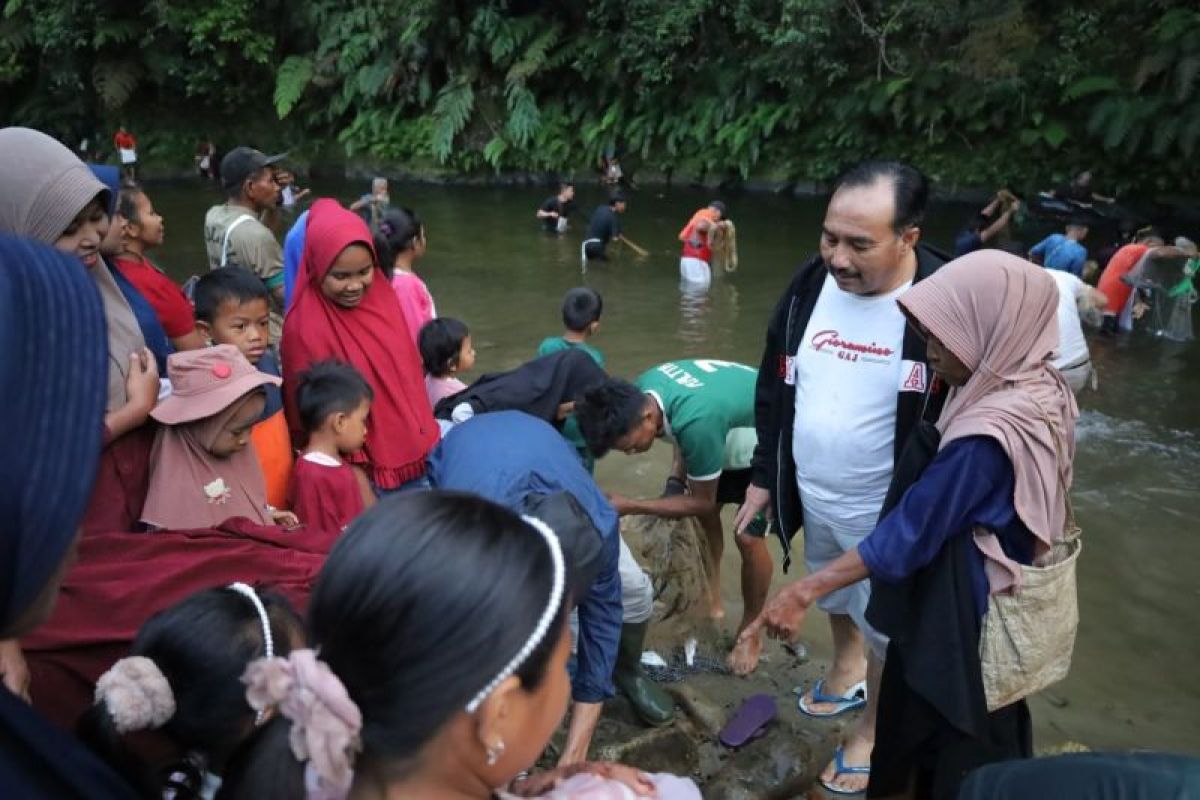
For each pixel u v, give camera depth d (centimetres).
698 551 360
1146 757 135
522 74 1662
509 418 245
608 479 492
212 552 201
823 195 1566
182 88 1792
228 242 378
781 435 280
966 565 203
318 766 87
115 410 216
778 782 278
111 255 270
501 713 91
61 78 1753
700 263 938
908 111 1452
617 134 1700
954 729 219
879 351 249
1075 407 211
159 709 139
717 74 1605
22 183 209
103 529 214
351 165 1811
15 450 71
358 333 307
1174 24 1230
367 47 1747
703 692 325
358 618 88
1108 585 408
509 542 91
